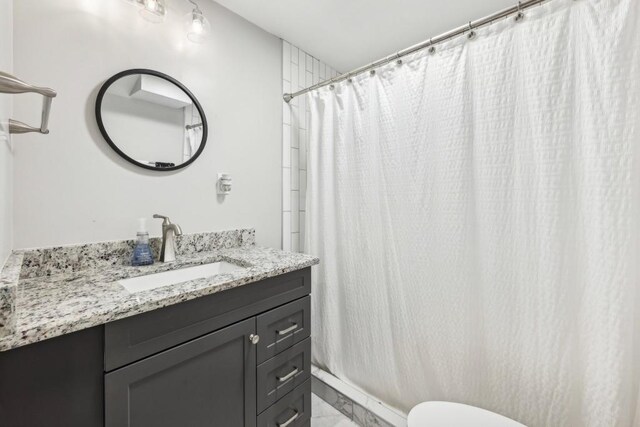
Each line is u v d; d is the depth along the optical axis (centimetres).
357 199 152
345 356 160
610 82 83
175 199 133
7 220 79
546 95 95
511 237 104
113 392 69
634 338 84
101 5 110
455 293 118
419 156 128
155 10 112
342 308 161
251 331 100
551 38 93
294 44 185
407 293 133
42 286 86
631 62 80
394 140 136
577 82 90
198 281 90
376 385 146
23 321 60
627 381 83
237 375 96
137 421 73
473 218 114
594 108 85
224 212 152
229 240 152
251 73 163
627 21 80
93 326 66
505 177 104
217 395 91
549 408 98
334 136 163
